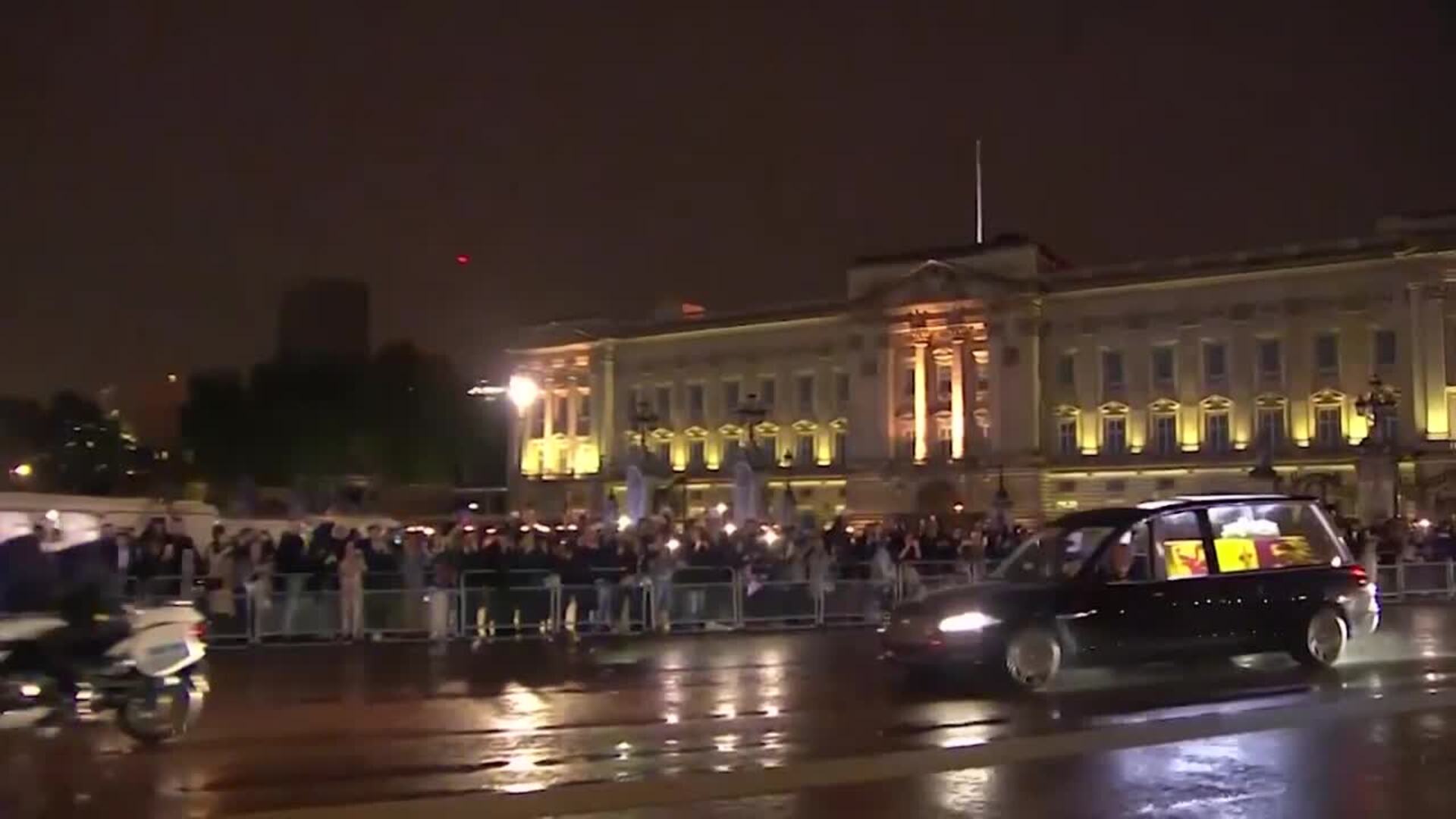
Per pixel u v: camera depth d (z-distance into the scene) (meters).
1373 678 20.44
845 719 17.47
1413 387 94.25
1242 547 20.78
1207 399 102.62
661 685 21.42
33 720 15.42
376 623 29.75
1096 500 106.06
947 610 19.55
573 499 126.19
